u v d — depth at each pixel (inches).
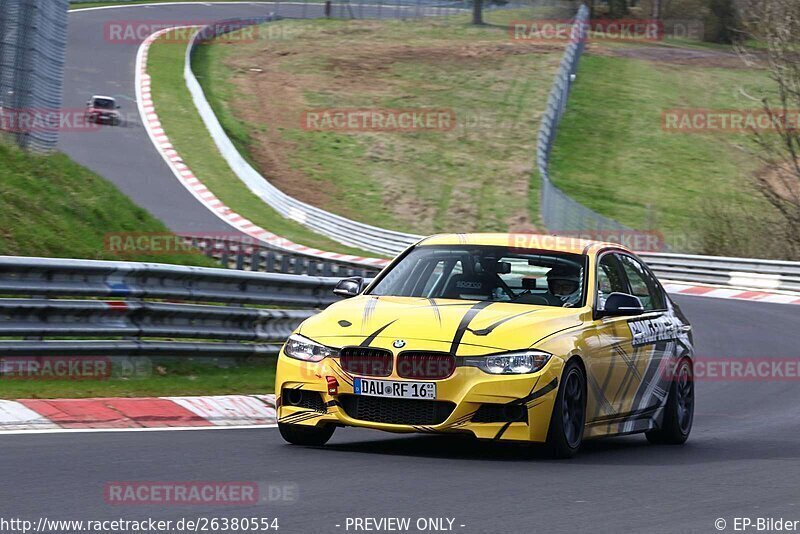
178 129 6200.8
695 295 3373.5
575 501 751.1
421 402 896.9
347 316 959.6
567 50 7480.3
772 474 925.2
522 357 898.7
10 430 972.6
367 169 6028.5
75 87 6815.9
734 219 4116.6
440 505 717.9
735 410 1481.3
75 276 1272.1
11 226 1684.3
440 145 6510.8
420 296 1015.6
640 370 1065.5
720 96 7795.3
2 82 1908.2
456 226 5285.4
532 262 1036.5
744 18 4188.0
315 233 4894.2
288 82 7677.2
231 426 1098.7
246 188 5457.7
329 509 693.3
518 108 7372.1
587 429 973.8
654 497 782.5
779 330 2486.5
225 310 1416.1
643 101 7603.4
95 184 1998.0
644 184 6077.8
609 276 1068.5
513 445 1018.1
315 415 927.0
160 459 859.4
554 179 6053.2
